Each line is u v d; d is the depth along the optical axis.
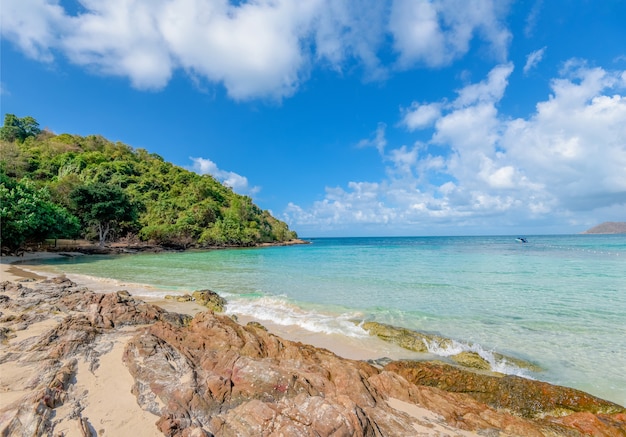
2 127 91.81
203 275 24.58
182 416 4.91
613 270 25.72
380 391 6.39
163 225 64.25
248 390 5.51
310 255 47.19
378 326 11.11
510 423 5.64
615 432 5.58
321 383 5.98
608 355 9.20
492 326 11.66
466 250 54.66
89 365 6.55
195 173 108.69
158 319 10.88
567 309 13.83
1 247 30.88
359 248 68.56
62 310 11.24
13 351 7.20
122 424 4.70
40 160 75.81
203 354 7.11
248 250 62.47
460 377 7.39
